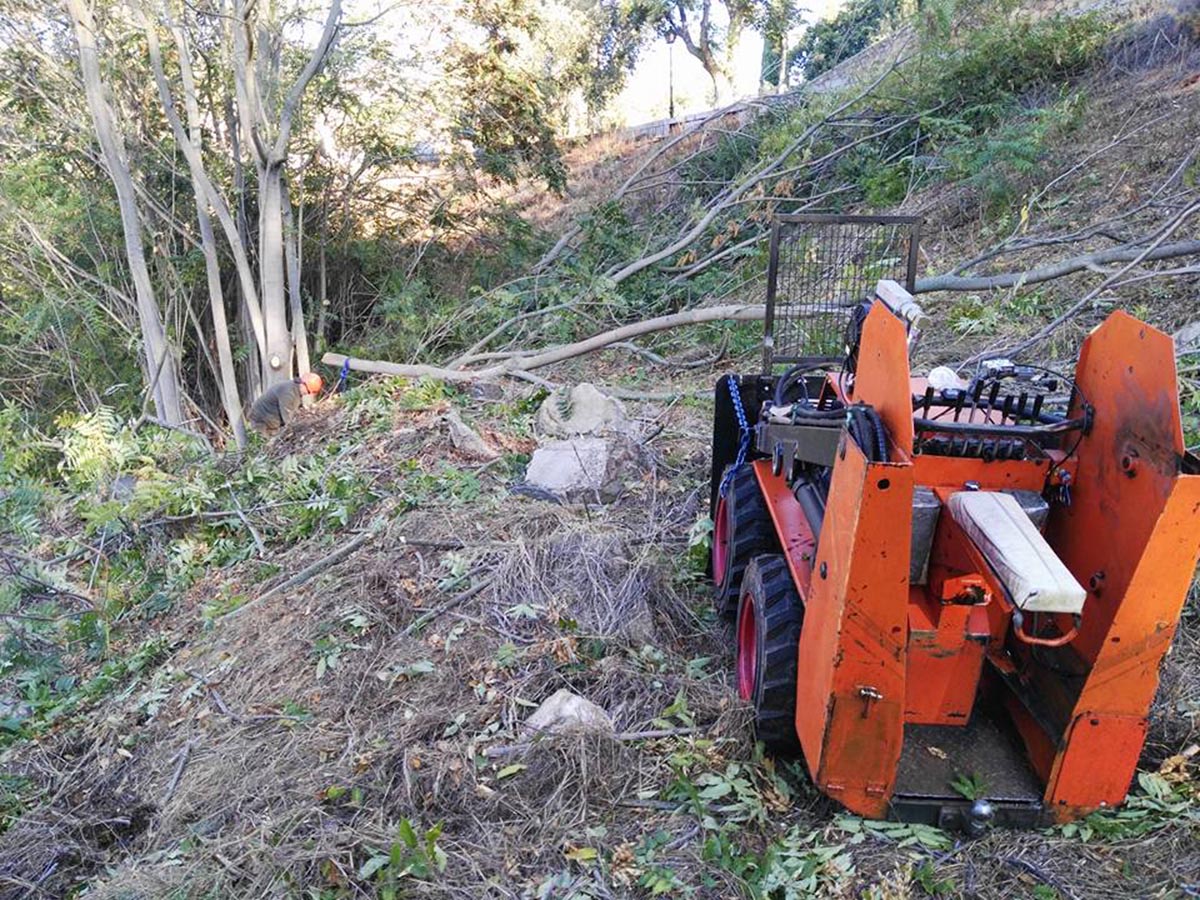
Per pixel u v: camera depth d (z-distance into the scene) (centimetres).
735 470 456
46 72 1207
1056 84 1203
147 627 592
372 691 420
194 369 1448
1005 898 273
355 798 345
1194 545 260
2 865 375
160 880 326
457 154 1412
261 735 408
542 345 1120
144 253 1352
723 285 1126
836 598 279
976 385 330
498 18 1330
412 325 1170
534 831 322
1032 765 309
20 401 1400
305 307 1433
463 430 693
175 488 723
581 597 453
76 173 1319
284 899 305
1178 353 616
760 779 331
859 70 1496
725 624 453
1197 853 283
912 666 307
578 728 353
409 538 540
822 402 389
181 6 1069
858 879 282
